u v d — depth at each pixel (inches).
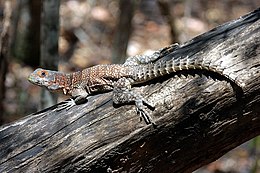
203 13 807.1
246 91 242.4
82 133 254.4
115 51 542.3
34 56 635.5
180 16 764.6
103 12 744.3
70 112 263.9
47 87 300.8
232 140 255.3
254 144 500.7
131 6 529.0
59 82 297.1
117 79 265.3
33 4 603.5
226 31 261.7
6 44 413.7
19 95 559.2
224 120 246.8
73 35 698.2
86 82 276.1
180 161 256.4
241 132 253.3
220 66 246.7
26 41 624.4
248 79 242.2
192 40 271.0
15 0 655.1
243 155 524.7
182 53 265.7
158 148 250.7
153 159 253.4
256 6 843.4
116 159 251.1
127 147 249.3
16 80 590.6
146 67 258.2
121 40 536.7
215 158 261.7
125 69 265.3
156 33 744.3
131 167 254.4
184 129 247.1
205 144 252.1
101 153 249.8
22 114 528.7
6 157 257.9
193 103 245.0
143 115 248.1
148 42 718.5
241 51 249.9
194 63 248.1
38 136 259.6
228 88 243.1
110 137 249.9
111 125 252.1
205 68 245.8
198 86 246.8
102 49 681.6
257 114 248.1
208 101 243.8
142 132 247.6
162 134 247.8
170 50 274.1
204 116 245.1
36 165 254.4
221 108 244.5
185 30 712.4
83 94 269.9
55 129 259.6
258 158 488.1
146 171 256.8
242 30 257.8
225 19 799.1
